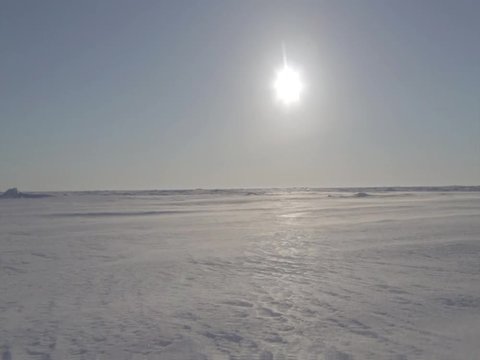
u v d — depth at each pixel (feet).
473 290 39.37
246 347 26.27
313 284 42.73
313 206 198.18
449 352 24.88
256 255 61.11
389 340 27.07
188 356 24.98
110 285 43.47
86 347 26.55
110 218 133.39
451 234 79.15
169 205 224.12
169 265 54.34
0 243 76.28
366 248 65.26
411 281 43.34
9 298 38.58
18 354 25.55
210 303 36.35
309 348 25.96
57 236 86.22
